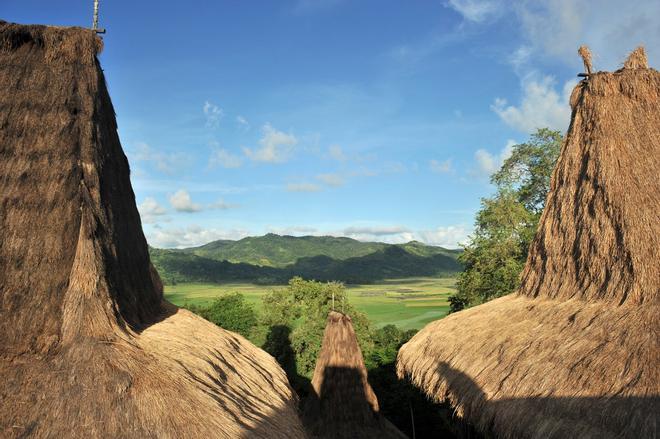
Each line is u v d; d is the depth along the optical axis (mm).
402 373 13367
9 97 7715
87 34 8352
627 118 9781
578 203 10438
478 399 8594
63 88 7977
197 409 6500
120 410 6023
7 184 7301
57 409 5910
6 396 5984
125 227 9508
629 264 8523
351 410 12258
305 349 37344
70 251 7324
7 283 6871
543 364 8062
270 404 9016
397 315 79000
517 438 7293
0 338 6609
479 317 12047
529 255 12469
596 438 6230
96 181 7895
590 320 8445
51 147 7617
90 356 6473
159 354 7492
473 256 33375
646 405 6098
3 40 8086
